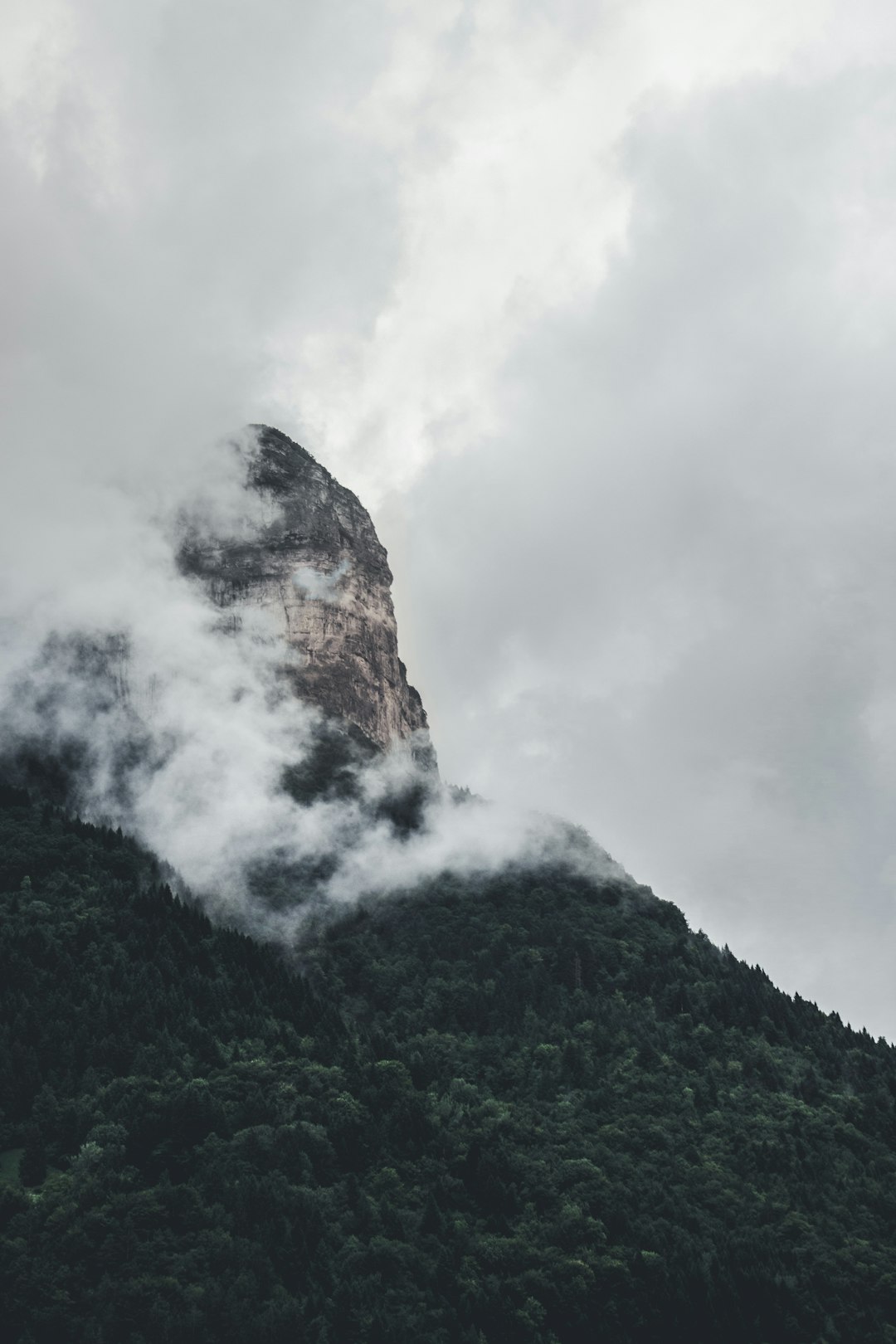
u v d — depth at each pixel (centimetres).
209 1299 14000
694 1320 15725
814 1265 16788
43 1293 13850
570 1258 16200
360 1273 15162
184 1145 16000
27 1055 16988
